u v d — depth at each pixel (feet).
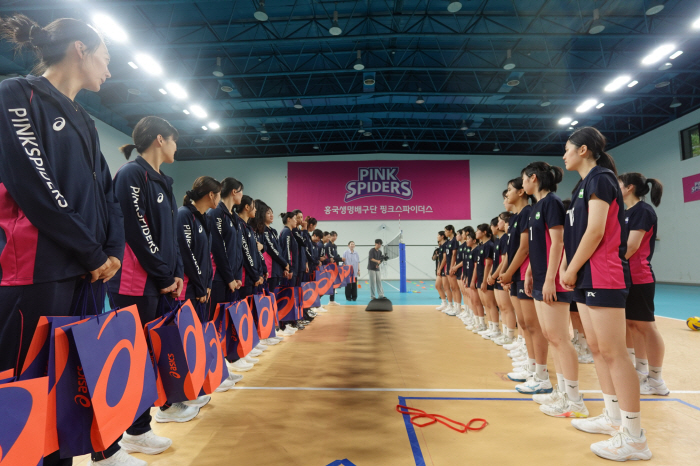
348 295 28.94
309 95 36.04
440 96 36.58
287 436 5.85
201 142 46.85
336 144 52.85
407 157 50.72
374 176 50.67
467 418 6.57
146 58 25.84
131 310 4.57
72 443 3.63
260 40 26.32
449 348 12.10
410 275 49.78
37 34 3.90
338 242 50.29
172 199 6.21
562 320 6.81
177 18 27.17
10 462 2.77
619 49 30.66
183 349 5.47
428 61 33.83
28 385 2.95
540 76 35.29
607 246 5.40
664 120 39.22
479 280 14.49
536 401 7.37
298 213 16.24
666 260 39.01
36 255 3.47
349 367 9.86
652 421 6.44
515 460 5.13
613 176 5.64
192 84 36.37
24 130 3.43
